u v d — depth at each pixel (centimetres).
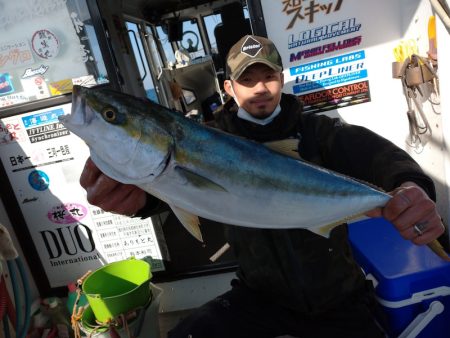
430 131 121
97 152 64
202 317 104
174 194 68
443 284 102
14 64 138
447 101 104
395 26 130
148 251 155
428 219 68
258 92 97
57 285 160
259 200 69
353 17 130
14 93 141
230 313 104
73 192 150
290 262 97
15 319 123
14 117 143
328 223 73
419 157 131
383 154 86
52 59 137
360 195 71
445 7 94
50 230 154
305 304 98
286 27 133
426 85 117
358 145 92
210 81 318
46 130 144
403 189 70
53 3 133
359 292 103
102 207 74
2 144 146
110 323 122
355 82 137
